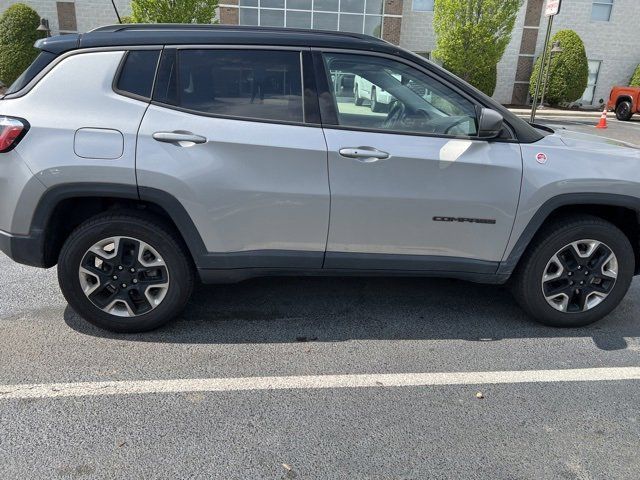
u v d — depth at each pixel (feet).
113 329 11.37
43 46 10.50
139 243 10.81
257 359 10.71
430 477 7.72
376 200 10.66
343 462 7.97
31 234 10.44
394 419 9.00
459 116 10.91
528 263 11.66
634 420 9.14
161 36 10.46
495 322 12.57
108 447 8.13
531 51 74.74
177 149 10.19
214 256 10.83
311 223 10.74
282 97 10.56
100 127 10.14
